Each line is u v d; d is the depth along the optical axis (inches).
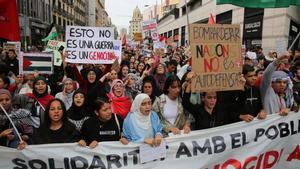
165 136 157.3
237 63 161.6
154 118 157.6
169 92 169.3
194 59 153.9
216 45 157.4
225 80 160.1
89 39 249.9
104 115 151.1
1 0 175.0
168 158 153.7
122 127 161.3
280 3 211.5
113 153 146.9
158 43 553.6
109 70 263.4
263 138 166.1
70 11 2659.9
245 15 914.1
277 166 170.9
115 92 199.2
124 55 462.3
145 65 316.5
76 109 173.5
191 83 155.2
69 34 248.4
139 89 248.8
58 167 142.9
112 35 251.6
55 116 145.9
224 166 161.9
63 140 148.2
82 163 144.3
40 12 1590.8
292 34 745.0
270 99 175.6
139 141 148.7
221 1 211.8
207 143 158.6
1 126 162.2
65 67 273.9
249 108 177.6
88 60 250.5
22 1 1275.8
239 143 162.4
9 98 166.1
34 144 145.7
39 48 769.6
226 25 158.6
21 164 139.9
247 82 179.3
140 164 149.9
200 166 157.8
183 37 1916.8
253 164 165.8
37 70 266.4
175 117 168.6
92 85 236.2
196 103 171.5
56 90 286.8
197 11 1568.7
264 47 780.6
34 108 187.9
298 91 221.6
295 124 170.7
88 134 153.1
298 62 288.7
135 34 1064.8
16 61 364.5
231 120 174.4
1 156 137.6
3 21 177.8
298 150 172.9
